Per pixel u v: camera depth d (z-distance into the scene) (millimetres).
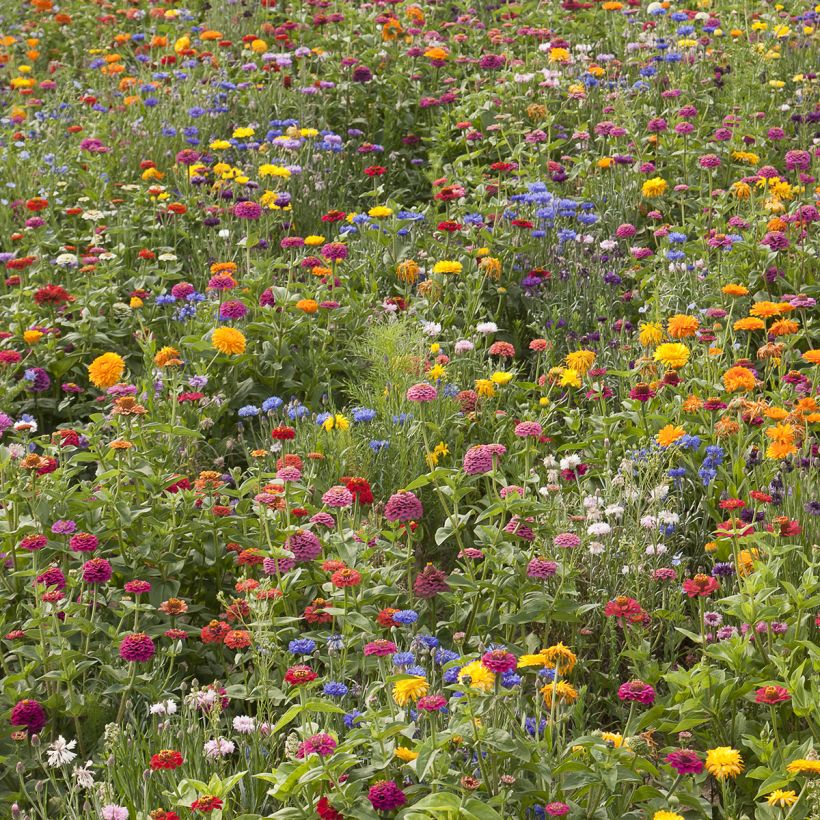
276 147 9844
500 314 8070
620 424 6445
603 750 3695
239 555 5168
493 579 4895
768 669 4355
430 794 3594
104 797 3807
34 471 5047
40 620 4461
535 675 4867
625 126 9922
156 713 4438
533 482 5844
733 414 6102
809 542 5098
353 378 7320
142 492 5492
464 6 13477
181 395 6492
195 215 9000
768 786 3639
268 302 7305
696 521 5684
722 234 7840
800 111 10188
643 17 12586
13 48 13859
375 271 8250
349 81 11219
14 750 4344
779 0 12758
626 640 4668
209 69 11844
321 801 3518
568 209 8516
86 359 7383
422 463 6113
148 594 5117
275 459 6141
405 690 3590
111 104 11398
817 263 7738
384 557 5477
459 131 10562
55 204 9109
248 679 4832
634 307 7949
